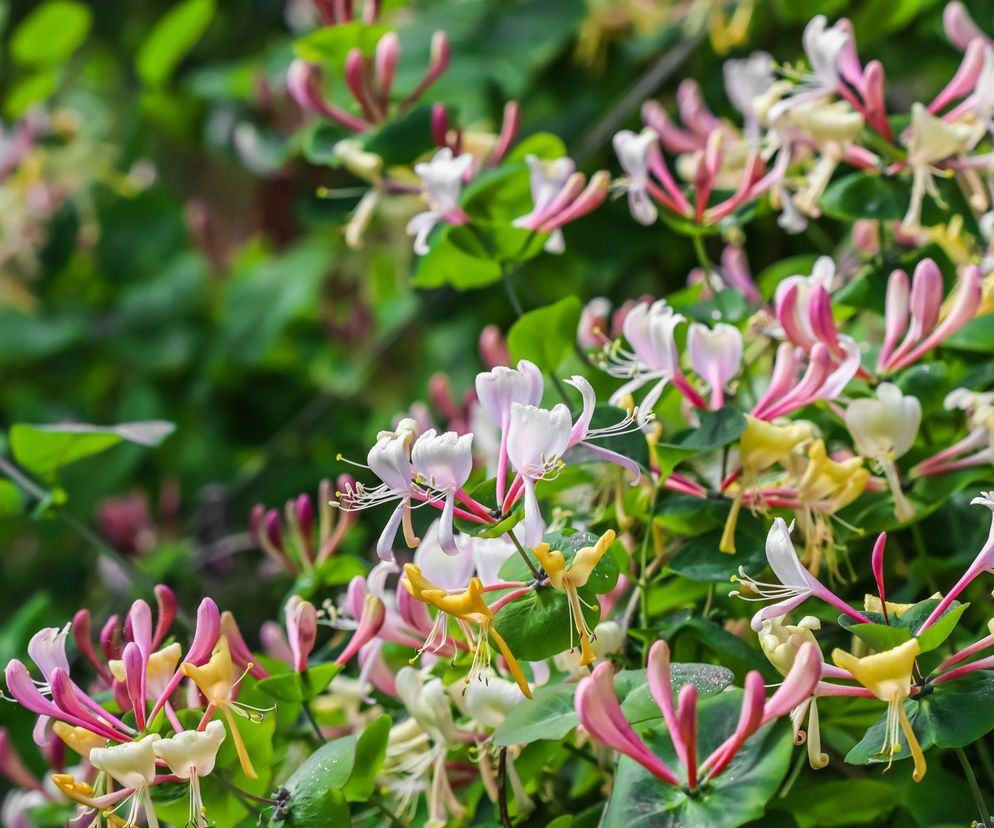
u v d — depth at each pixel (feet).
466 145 3.40
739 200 3.14
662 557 2.98
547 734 2.71
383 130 3.34
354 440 5.03
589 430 2.85
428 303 4.49
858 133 3.06
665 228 4.28
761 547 2.87
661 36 4.52
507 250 3.15
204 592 4.07
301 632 2.84
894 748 2.59
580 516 3.05
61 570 5.07
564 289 4.52
